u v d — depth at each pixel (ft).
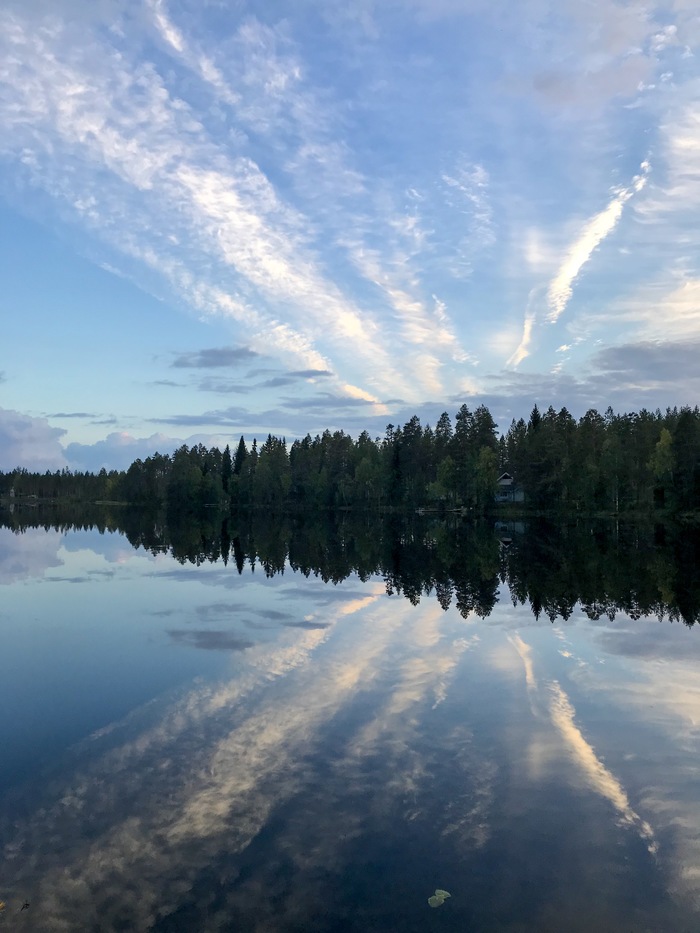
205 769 27.48
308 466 419.13
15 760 28.43
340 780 26.63
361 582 83.56
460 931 17.87
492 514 297.12
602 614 62.08
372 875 20.31
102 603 67.41
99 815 23.70
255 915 18.42
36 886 19.67
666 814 24.35
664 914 18.74
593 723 33.55
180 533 191.01
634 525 212.64
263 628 54.85
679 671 43.09
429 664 44.09
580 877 20.35
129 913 18.49
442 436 365.40
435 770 27.73
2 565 103.14
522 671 42.60
